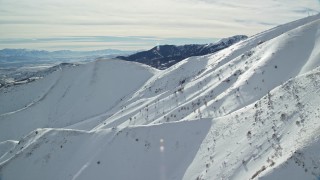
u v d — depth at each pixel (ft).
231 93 372.17
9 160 319.06
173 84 620.49
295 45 425.69
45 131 338.13
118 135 282.97
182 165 230.48
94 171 263.08
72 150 301.84
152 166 245.45
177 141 253.24
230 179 175.11
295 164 143.64
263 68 395.34
